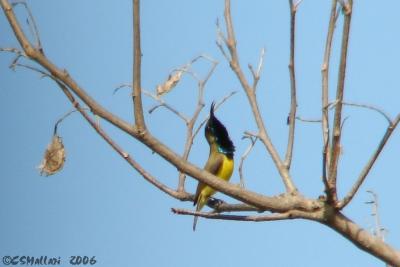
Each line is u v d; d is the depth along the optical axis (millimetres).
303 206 7340
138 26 6984
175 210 7387
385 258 7293
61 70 7004
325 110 7570
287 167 7965
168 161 7164
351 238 7324
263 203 7293
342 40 7168
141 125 6988
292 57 8273
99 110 7027
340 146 7434
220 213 8023
